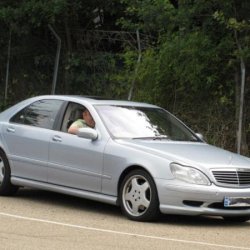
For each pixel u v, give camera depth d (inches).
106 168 402.9
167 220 402.3
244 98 601.0
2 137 470.6
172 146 406.9
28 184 451.2
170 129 443.5
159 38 642.2
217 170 382.6
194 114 645.3
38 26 737.6
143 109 453.7
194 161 382.9
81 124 430.3
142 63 658.2
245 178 393.1
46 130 445.4
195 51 586.2
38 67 808.3
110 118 426.9
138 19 688.4
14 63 821.2
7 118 478.6
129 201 393.7
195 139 450.6
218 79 612.4
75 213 413.4
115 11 746.2
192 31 594.6
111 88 732.7
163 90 651.5
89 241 327.6
